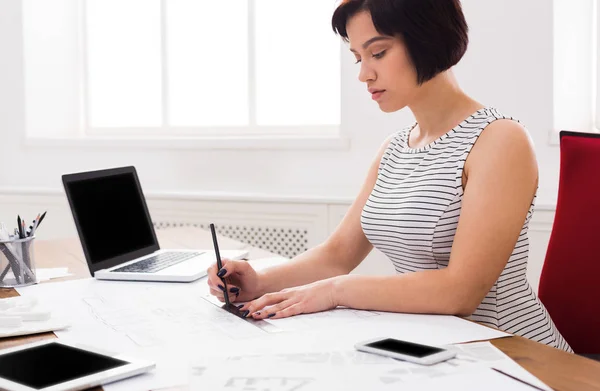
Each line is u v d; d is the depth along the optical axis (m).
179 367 0.96
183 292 1.45
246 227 3.06
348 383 0.87
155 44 3.56
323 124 3.24
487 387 0.85
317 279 1.55
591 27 2.60
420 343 1.03
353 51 1.40
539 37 2.57
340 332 1.11
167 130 3.53
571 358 0.96
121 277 1.59
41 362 0.96
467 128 1.41
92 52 3.70
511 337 1.07
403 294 1.24
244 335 1.11
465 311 1.25
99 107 3.70
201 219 3.14
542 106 2.58
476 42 2.67
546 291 1.51
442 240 1.39
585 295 1.46
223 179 3.27
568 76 2.60
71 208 1.62
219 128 3.43
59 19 3.68
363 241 1.63
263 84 3.32
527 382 0.86
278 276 1.49
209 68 3.45
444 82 1.44
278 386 0.87
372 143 2.92
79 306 1.34
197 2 3.43
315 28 3.21
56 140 3.55
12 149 3.67
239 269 1.42
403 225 1.43
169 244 2.05
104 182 1.77
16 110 3.62
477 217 1.29
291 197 2.93
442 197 1.39
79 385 0.87
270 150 3.16
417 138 1.54
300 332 1.12
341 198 2.84
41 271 1.70
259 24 3.29
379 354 0.98
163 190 3.32
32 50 3.60
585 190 1.47
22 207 3.47
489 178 1.31
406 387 0.85
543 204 2.47
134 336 1.12
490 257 1.27
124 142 3.42
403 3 1.30
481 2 2.65
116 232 1.76
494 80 2.66
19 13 3.55
